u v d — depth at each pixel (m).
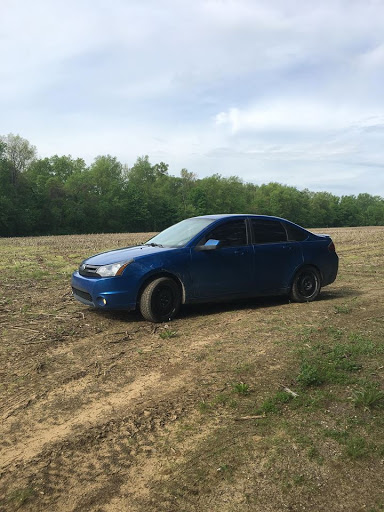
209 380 3.87
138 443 2.87
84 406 3.44
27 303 7.27
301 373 3.81
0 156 63.12
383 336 5.12
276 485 2.41
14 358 4.55
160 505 2.27
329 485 2.41
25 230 62.62
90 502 2.31
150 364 4.34
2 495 2.38
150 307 5.91
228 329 5.57
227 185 106.62
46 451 2.80
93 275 6.06
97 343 5.07
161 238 7.09
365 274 10.96
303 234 7.49
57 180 72.38
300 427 3.02
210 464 2.62
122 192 82.38
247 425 3.06
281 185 123.81
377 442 2.82
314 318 6.07
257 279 6.87
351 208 131.00
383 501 2.28
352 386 3.68
